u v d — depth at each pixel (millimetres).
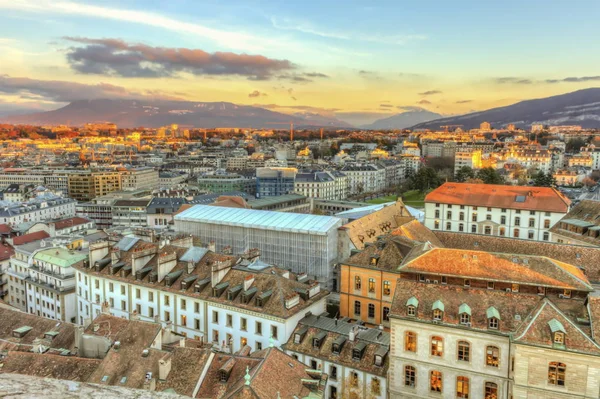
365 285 103312
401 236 109312
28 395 13211
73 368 67062
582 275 71562
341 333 82938
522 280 69250
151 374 63875
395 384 72688
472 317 67625
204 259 105312
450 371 68688
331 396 79250
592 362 57531
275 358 61500
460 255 75812
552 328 60062
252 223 151250
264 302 90375
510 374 64875
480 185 187875
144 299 104938
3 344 77188
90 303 115625
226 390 60062
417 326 70312
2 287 148625
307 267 141750
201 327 97375
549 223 167875
